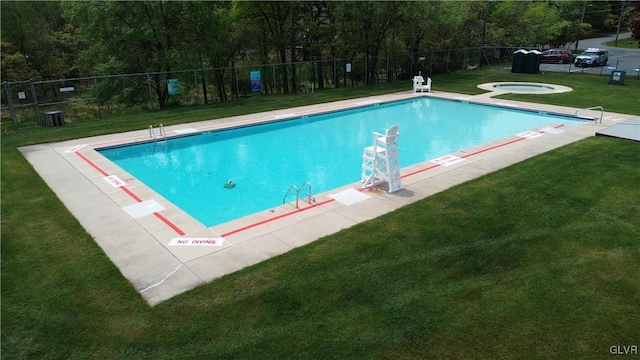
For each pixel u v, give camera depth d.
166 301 5.82
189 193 11.04
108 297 5.94
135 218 8.59
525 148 12.91
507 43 43.25
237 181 11.88
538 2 48.03
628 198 8.95
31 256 7.12
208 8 24.72
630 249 6.89
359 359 4.73
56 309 5.70
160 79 24.66
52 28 40.78
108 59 23.98
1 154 13.53
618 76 25.42
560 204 8.73
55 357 4.85
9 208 9.20
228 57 30.23
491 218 8.14
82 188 10.40
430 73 32.97
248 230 7.93
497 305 5.58
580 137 13.96
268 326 5.28
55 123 17.89
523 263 6.56
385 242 7.30
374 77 31.22
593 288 5.90
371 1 26.19
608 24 69.00
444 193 9.48
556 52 41.53
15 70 31.06
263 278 6.30
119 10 22.41
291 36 28.31
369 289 5.97
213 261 6.85
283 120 18.52
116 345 5.02
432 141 15.52
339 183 11.57
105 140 15.15
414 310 5.52
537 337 5.02
